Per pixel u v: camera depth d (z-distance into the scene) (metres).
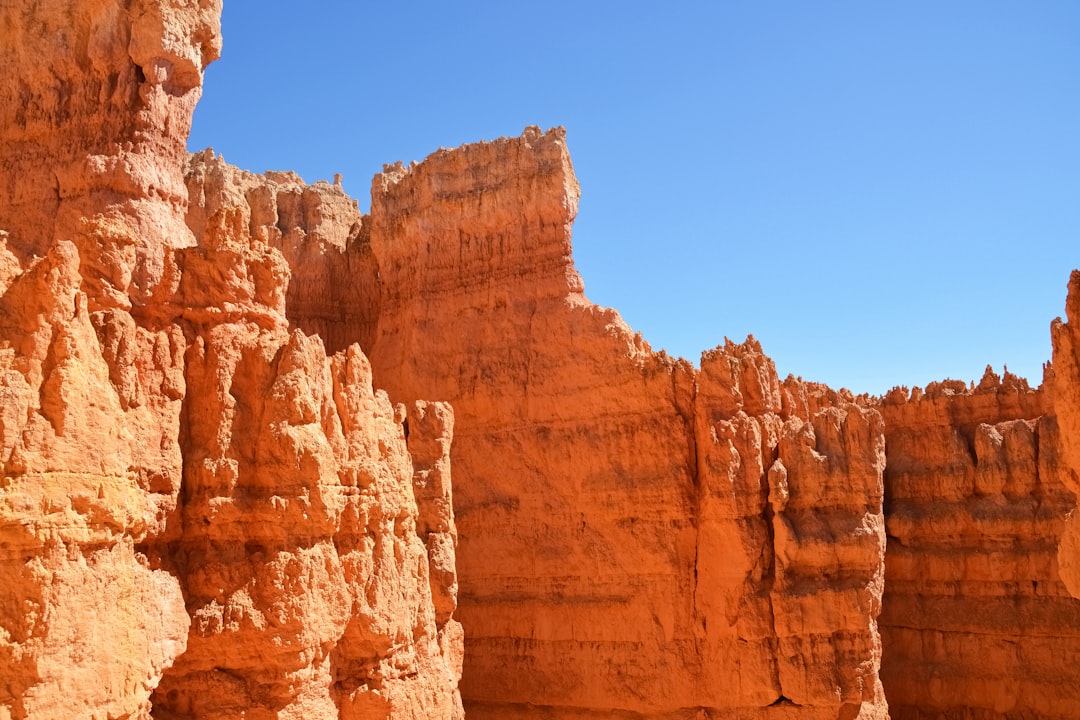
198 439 14.48
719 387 26.38
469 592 28.16
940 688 30.22
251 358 15.21
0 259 12.41
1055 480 29.97
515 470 28.31
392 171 33.66
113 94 18.58
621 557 26.52
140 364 13.84
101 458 11.45
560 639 26.83
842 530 25.08
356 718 16.00
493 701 27.34
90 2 18.62
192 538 14.21
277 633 14.20
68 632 10.81
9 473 10.52
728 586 25.08
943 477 31.28
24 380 10.93
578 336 28.17
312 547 14.81
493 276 29.69
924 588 31.16
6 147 18.94
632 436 26.98
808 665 24.31
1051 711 28.80
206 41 19.97
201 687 13.94
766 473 25.86
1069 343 13.53
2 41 19.30
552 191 29.09
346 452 16.06
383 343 31.25
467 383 29.20
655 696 25.45
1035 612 29.50
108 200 18.14
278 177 35.28
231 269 15.36
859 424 25.75
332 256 33.28
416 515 18.88
